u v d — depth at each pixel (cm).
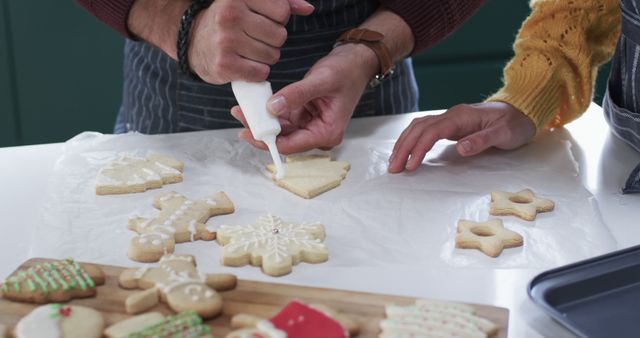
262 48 107
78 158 116
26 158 117
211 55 108
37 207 104
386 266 91
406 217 101
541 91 122
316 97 112
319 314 76
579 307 82
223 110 133
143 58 139
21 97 218
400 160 114
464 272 90
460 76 232
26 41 213
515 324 81
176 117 137
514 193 106
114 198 106
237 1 105
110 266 87
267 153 119
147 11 118
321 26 130
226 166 115
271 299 81
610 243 95
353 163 116
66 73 218
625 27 110
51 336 74
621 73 117
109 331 76
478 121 119
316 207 104
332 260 92
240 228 96
